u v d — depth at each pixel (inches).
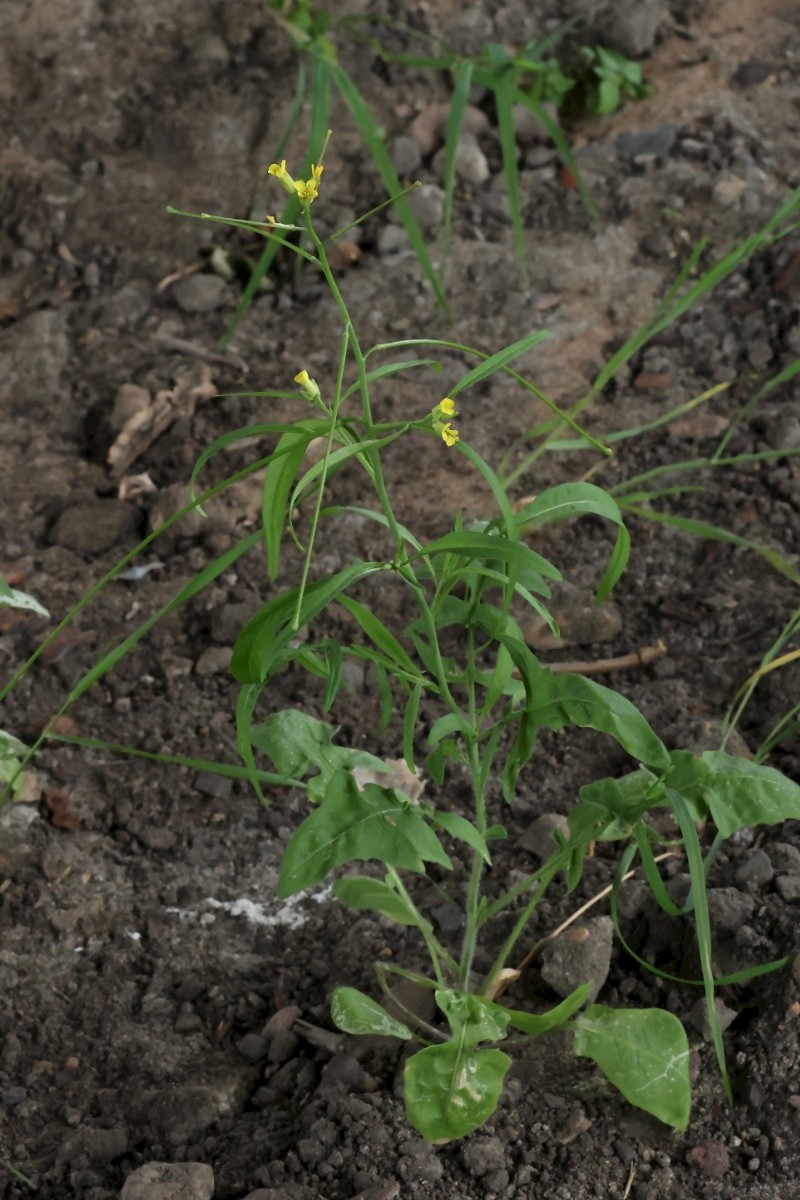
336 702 109.7
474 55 160.7
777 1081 82.7
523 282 139.3
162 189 150.0
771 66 157.2
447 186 129.2
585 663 110.7
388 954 93.5
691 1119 82.7
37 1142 85.7
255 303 140.9
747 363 131.2
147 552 121.8
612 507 75.7
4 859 100.7
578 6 162.9
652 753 73.9
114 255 145.6
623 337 134.6
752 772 77.5
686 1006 88.2
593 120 155.3
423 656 80.4
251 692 73.1
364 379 68.3
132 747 108.2
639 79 154.0
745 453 123.6
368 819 73.9
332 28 162.6
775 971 87.4
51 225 147.6
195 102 156.6
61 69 159.8
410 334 136.2
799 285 133.4
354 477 125.0
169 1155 84.4
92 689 112.1
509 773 78.4
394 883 89.0
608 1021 80.4
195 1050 90.3
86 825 103.9
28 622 116.3
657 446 125.5
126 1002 93.1
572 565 117.6
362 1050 87.7
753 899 90.8
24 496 126.0
